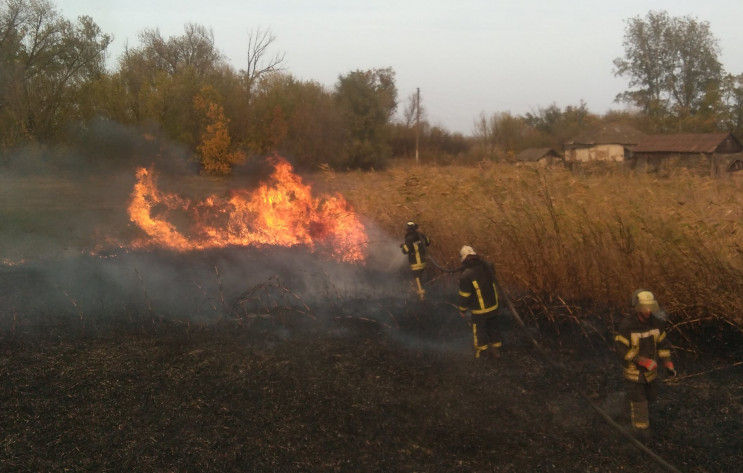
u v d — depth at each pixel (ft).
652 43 196.03
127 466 15.07
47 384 19.97
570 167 45.06
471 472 14.92
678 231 26.05
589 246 28.35
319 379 20.59
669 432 16.99
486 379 20.77
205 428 17.06
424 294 31.60
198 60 189.37
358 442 16.39
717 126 181.68
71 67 138.72
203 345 23.90
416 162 179.63
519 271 29.86
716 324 24.90
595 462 15.34
